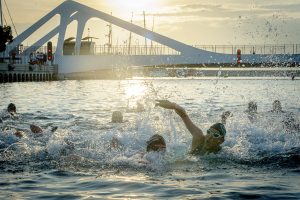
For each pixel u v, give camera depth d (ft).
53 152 28.91
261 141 31.99
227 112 40.57
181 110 27.20
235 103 78.79
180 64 266.77
